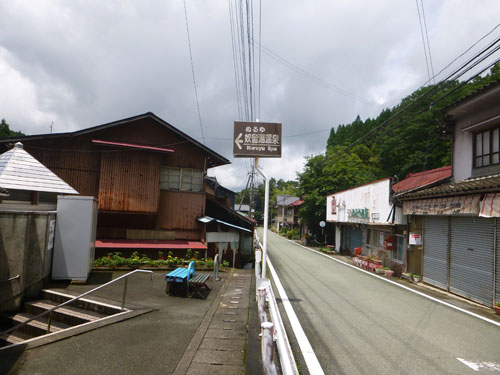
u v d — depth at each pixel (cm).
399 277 1294
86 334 486
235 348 459
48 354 414
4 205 769
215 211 1709
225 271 1214
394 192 1330
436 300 870
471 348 512
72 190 925
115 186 1259
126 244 1228
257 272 831
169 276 742
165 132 1391
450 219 999
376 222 1448
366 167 3703
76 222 803
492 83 845
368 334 562
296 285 1026
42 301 675
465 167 1071
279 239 3981
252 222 1927
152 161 1315
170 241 1348
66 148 1248
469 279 895
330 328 589
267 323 308
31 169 863
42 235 711
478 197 803
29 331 577
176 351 440
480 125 964
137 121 1348
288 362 323
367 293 930
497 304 749
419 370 424
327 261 1823
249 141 755
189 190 1421
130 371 379
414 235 1154
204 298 755
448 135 1193
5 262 591
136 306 636
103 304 627
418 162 2883
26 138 1182
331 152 4091
